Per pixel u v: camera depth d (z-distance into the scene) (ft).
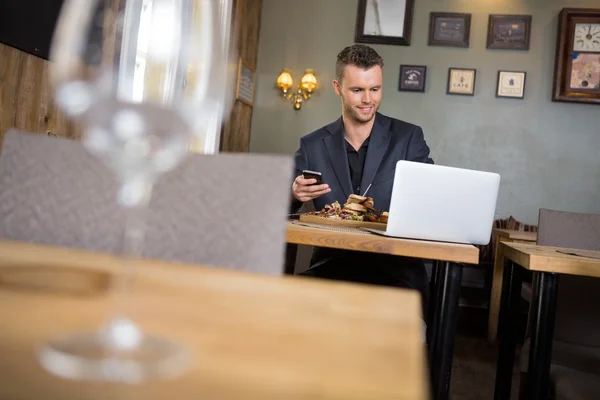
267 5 20.94
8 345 1.04
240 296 1.70
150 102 1.31
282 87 20.59
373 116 9.05
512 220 18.93
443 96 19.98
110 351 1.05
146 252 2.97
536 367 5.27
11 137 3.15
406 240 5.41
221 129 17.34
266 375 0.97
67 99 1.28
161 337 1.17
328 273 7.50
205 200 2.97
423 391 0.93
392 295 1.89
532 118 19.65
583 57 19.20
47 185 3.08
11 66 9.30
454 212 5.50
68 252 2.25
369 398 0.87
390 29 20.06
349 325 1.42
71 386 0.87
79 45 1.27
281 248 2.85
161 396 0.84
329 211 7.38
